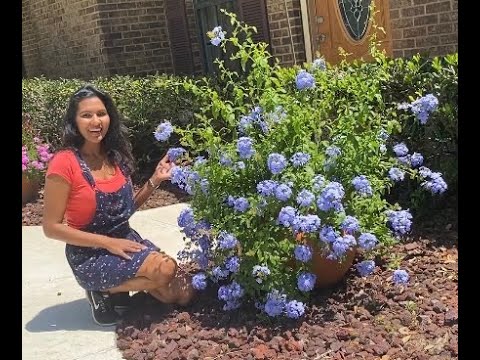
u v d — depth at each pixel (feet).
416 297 12.71
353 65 18.75
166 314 13.34
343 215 11.91
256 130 13.03
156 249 13.55
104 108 13.26
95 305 13.52
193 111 23.70
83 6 34.91
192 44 32.12
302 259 11.78
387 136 14.30
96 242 12.87
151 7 34.58
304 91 13.64
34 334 13.42
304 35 26.14
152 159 26.94
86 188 12.96
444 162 16.46
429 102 13.47
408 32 22.63
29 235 21.13
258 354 11.28
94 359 12.10
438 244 15.29
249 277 12.35
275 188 11.80
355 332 11.64
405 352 10.94
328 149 12.66
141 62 34.55
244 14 27.86
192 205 13.03
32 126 27.89
